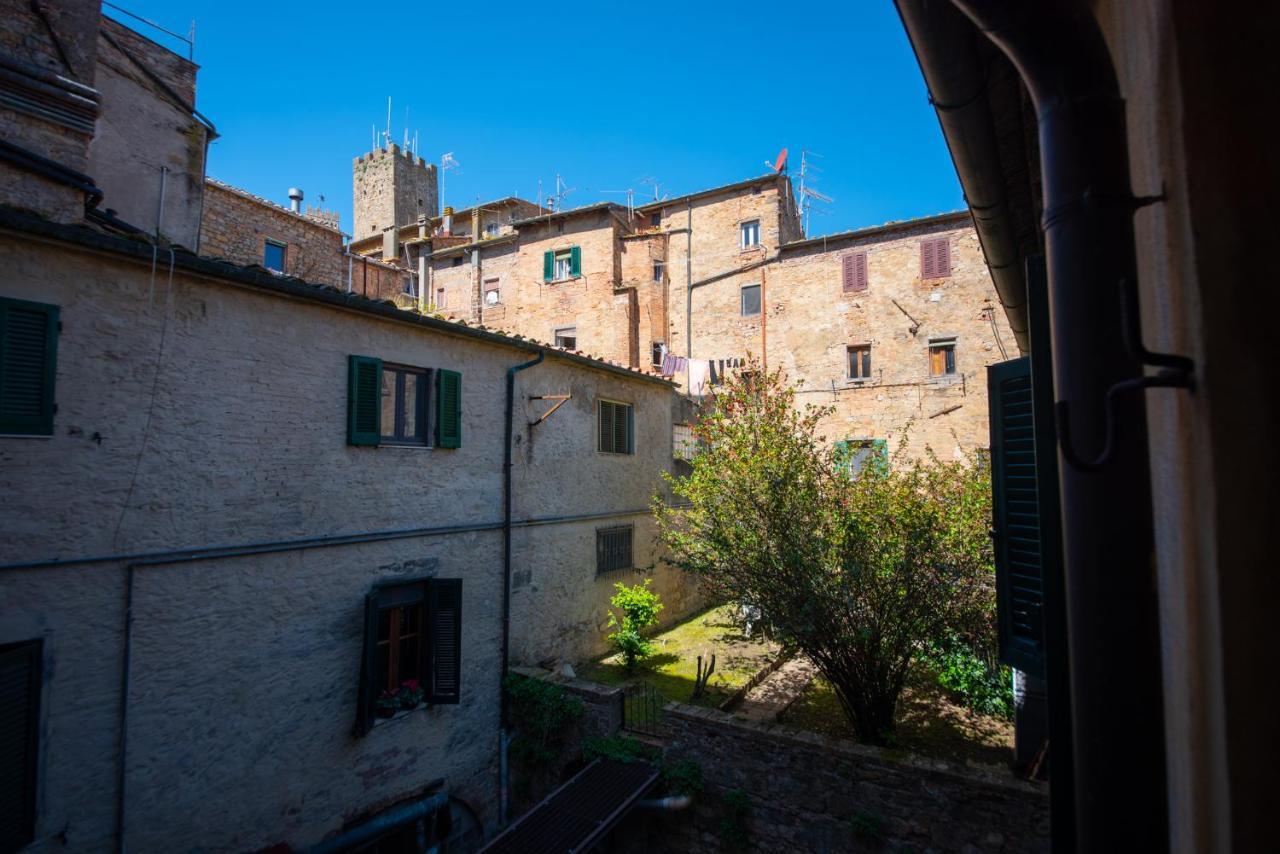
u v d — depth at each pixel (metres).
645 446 13.50
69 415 5.39
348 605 7.40
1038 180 4.14
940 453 17.73
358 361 7.54
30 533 5.14
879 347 18.80
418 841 7.92
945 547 8.05
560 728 8.86
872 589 7.97
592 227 23.72
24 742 5.02
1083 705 1.56
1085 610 1.55
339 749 7.23
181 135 10.25
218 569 6.29
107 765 5.49
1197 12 1.14
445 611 8.27
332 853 7.01
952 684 9.49
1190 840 1.20
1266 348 1.05
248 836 6.40
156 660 5.83
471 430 9.07
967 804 6.39
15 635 5.04
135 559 5.71
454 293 26.88
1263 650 1.02
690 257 23.19
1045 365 2.60
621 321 22.62
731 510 8.80
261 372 6.70
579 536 11.28
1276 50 1.08
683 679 10.44
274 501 6.74
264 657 6.61
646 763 8.05
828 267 19.73
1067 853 2.29
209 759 6.16
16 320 5.12
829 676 8.28
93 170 9.02
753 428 9.10
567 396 10.13
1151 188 1.33
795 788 7.21
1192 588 1.17
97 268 5.60
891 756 6.84
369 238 31.48
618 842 8.12
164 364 5.97
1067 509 1.62
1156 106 1.23
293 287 6.79
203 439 6.21
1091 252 1.55
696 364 18.70
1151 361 1.18
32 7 5.87
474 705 8.81
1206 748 1.14
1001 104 3.40
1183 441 1.20
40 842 5.08
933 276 18.36
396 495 7.98
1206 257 1.11
